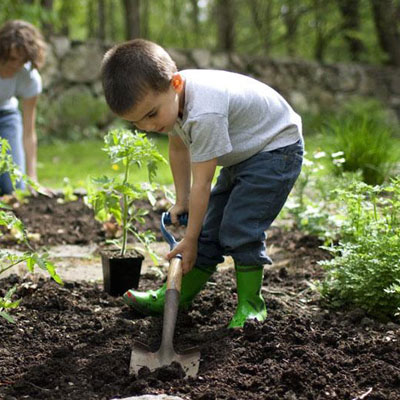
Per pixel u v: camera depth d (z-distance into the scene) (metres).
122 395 2.04
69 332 2.56
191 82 2.41
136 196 2.96
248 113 2.52
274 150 2.57
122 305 2.90
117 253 3.08
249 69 11.79
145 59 2.27
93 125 10.20
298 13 14.18
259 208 2.56
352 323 2.65
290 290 3.12
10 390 2.07
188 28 16.61
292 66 12.15
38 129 9.68
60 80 10.16
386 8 13.32
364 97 12.81
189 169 2.79
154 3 16.11
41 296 2.92
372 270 2.69
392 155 5.56
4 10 8.68
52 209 4.92
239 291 2.64
